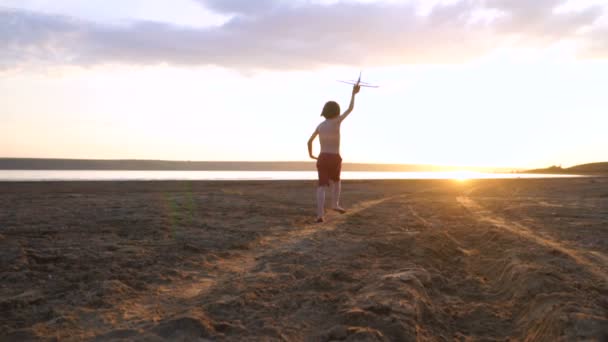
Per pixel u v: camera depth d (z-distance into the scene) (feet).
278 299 9.44
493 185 64.39
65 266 12.10
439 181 81.05
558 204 31.40
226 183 61.93
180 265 12.54
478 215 24.94
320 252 14.30
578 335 7.34
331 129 21.40
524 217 23.89
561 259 12.88
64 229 18.35
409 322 7.97
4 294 9.68
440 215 24.97
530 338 8.08
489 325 8.87
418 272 11.43
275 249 14.98
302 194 41.98
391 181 79.36
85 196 35.68
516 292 10.39
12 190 43.21
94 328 7.79
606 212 26.05
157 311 8.75
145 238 16.57
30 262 12.50
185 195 38.24
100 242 15.57
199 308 8.68
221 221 21.63
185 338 7.34
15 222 20.12
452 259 14.47
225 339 7.36
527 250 14.17
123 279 10.96
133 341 7.11
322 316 8.49
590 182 72.79
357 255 13.82
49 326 7.82
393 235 17.40
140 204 29.01
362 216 23.90
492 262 13.57
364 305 8.65
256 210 26.76
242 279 11.02
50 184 53.67
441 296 10.48
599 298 9.24
